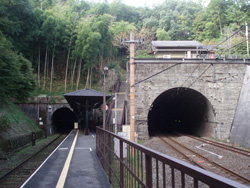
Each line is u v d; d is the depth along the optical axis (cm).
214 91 2366
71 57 4409
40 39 4134
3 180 762
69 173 739
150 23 6088
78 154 1151
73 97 2539
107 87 4250
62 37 4266
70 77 4800
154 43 3738
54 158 1037
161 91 2372
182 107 3641
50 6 4931
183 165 190
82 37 4050
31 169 934
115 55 6069
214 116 2375
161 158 241
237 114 2264
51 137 2864
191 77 2378
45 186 598
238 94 2355
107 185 604
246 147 1827
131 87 1384
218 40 4550
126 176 448
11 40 3475
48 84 4384
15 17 3488
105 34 4453
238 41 3847
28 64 1995
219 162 1231
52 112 3353
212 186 147
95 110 4216
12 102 3066
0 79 1348
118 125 2373
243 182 859
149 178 285
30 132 2423
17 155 1377
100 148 948
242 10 4747
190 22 6009
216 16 5294
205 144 1884
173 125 4556
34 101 3294
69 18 4488
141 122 2341
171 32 5806
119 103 3634
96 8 5800
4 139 1515
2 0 1458
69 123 5234
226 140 2225
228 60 2020
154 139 2338
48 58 4619
